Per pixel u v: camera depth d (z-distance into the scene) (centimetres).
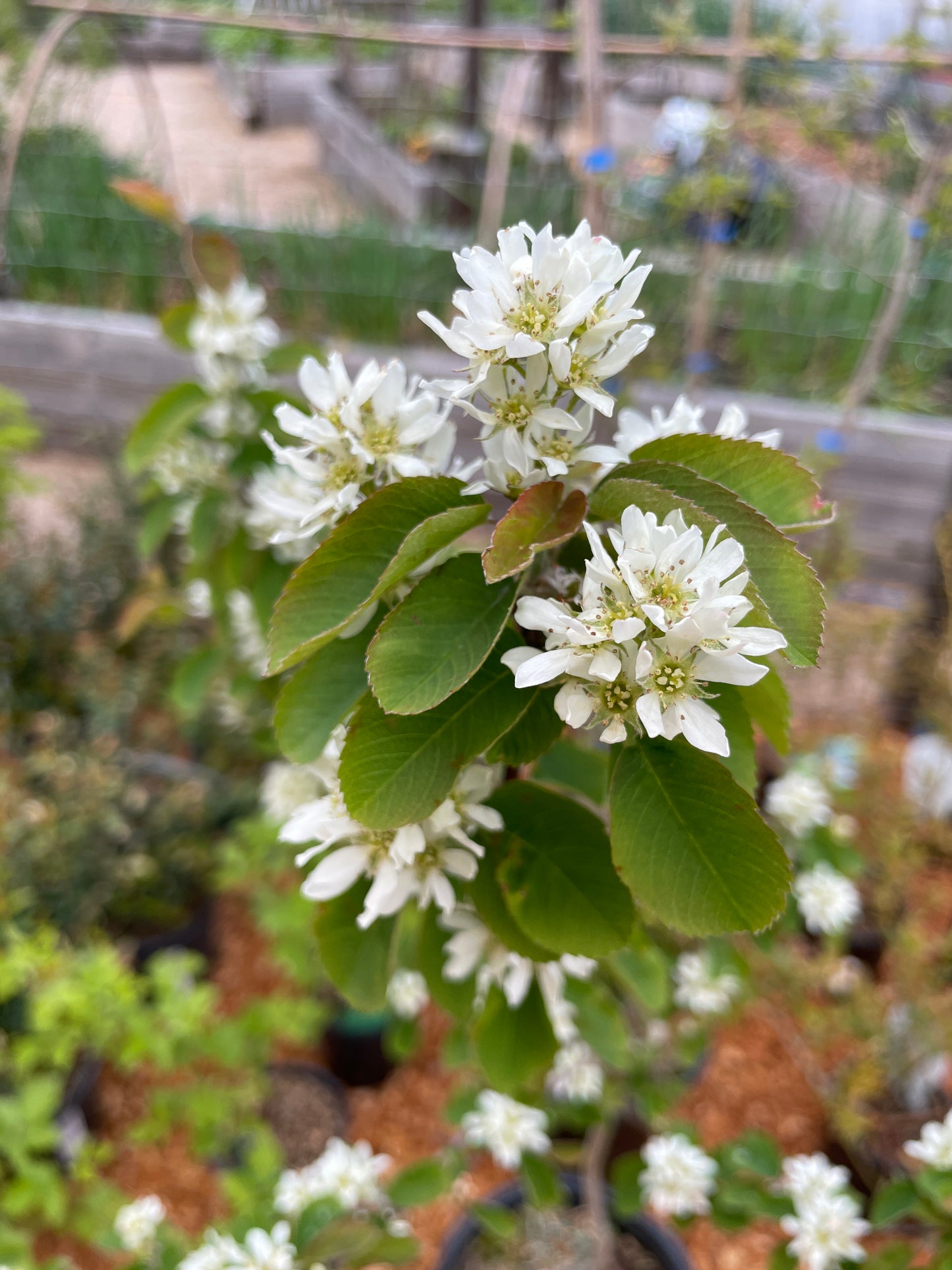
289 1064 56
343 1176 36
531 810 21
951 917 63
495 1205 43
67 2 64
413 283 101
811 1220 34
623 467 19
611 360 18
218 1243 31
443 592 18
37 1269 38
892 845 55
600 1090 41
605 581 16
